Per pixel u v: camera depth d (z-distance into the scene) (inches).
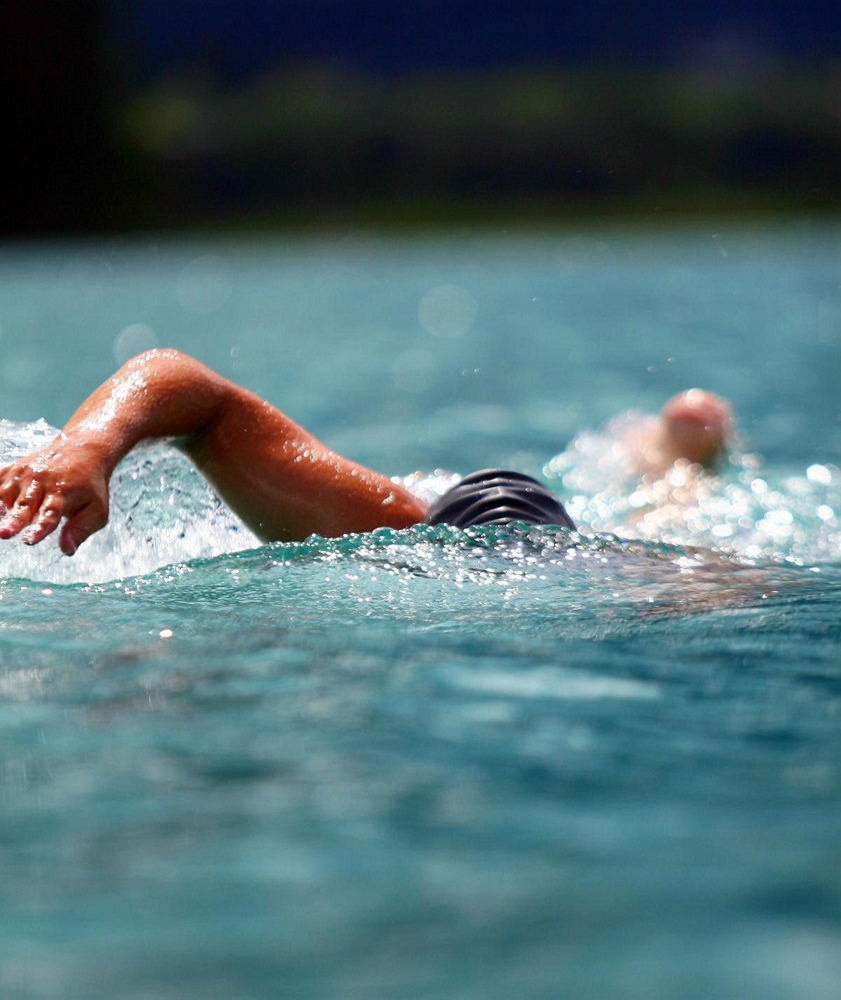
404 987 149.9
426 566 357.7
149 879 177.3
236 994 148.9
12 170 3914.9
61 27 3988.7
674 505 574.9
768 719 244.4
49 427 403.9
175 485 413.4
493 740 231.3
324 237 3998.5
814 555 442.6
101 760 220.5
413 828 193.2
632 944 159.3
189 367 391.5
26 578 355.6
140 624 309.0
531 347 1338.6
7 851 186.9
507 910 167.9
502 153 4392.2
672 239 3624.5
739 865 180.2
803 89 4552.2
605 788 209.2
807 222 3993.6
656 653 288.8
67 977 153.6
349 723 239.9
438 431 816.9
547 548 376.2
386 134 4426.7
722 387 1007.6
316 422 861.2
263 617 314.3
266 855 184.2
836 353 1204.5
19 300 2070.6
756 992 148.3
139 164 4160.9
